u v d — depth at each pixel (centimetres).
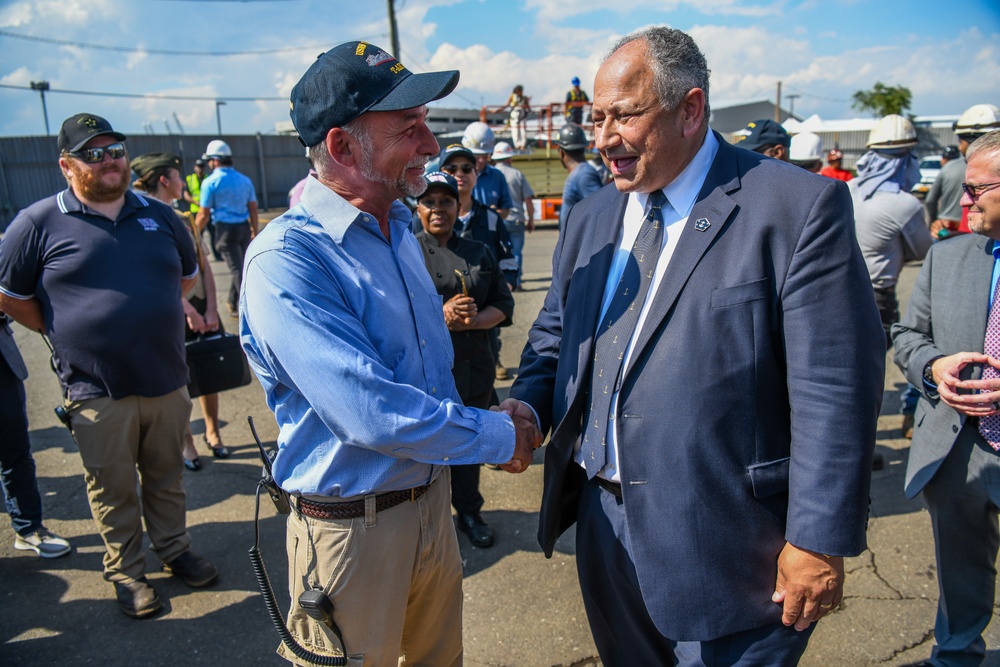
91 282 262
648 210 166
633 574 175
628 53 150
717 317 147
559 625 270
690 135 154
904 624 262
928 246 379
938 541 221
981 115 393
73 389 268
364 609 164
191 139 2241
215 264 1152
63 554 323
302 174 2452
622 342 164
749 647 159
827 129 2947
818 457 142
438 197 318
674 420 152
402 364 162
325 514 161
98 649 261
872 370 143
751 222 147
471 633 267
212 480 400
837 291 141
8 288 260
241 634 269
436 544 176
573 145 596
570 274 193
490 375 331
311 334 143
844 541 141
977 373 204
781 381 151
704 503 152
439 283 315
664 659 186
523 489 386
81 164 254
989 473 204
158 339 274
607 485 175
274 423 486
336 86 150
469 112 2631
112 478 273
